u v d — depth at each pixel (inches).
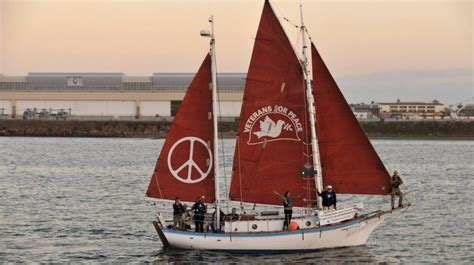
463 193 4387.3
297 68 2330.2
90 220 3097.9
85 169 5866.1
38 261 2293.3
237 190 2381.9
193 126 2365.9
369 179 2325.3
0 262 2272.4
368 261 2267.5
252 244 2311.8
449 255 2432.3
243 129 2367.1
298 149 2345.0
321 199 2329.0
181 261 2235.5
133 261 2285.9
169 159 2379.4
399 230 2901.1
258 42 2348.7
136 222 3061.0
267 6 2322.8
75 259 2322.8
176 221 2361.0
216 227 2346.2
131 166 6230.3
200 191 2367.1
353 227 2351.1
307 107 2332.7
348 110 2313.0
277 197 2362.2
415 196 4183.1
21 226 2913.4
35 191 4200.3
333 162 2338.8
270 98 2351.1
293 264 2198.6
